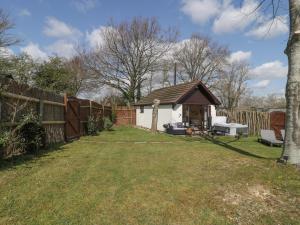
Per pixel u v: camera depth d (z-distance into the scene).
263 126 19.09
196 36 44.31
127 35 35.47
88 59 35.62
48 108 10.28
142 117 26.75
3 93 6.89
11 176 5.68
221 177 5.83
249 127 18.80
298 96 6.15
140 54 35.97
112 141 12.93
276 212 4.27
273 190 5.02
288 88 6.30
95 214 3.97
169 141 13.47
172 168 6.75
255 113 18.97
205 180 5.67
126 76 36.56
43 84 18.48
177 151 9.63
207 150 9.88
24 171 6.16
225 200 4.67
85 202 4.38
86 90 35.56
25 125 8.06
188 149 10.21
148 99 26.27
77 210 4.06
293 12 6.13
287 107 6.34
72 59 34.66
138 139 14.15
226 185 5.32
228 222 3.93
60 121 11.48
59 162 7.33
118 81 36.38
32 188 4.94
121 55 35.78
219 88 44.72
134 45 35.75
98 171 6.35
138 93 36.78
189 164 7.23
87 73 35.34
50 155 8.45
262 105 44.94
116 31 35.41
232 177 5.76
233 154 8.55
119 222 3.77
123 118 30.58
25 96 8.27
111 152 9.30
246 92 45.59
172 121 19.55
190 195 4.84
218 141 14.34
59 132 11.56
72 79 29.77
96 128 17.25
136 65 36.12
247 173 5.90
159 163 7.38
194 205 4.44
